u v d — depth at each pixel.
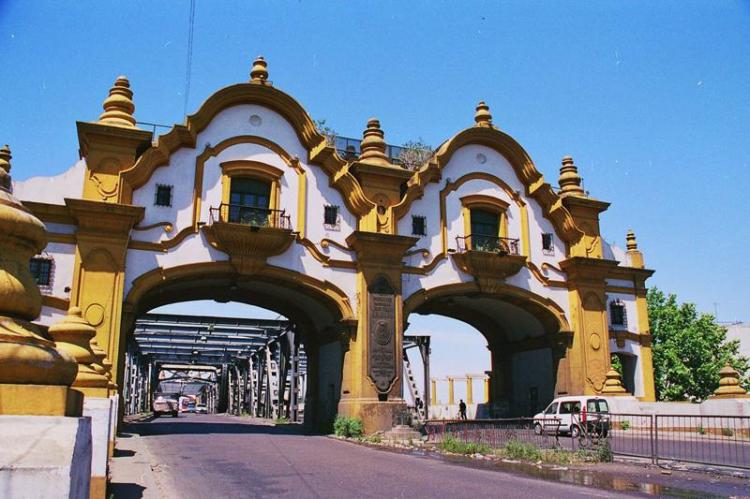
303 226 25.91
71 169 23.33
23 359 3.45
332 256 26.12
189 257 23.97
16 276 3.79
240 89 25.91
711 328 43.34
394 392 25.05
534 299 29.50
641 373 31.77
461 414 42.53
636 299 32.69
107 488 10.17
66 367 3.74
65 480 2.90
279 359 46.41
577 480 12.66
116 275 22.30
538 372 32.19
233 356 61.19
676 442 21.11
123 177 23.38
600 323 30.09
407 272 27.38
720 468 14.49
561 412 24.67
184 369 80.50
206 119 25.38
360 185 27.30
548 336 30.88
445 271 28.22
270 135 26.41
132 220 22.77
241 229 23.92
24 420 3.21
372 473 13.57
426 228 28.30
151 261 23.39
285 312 30.48
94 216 22.38
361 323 25.28
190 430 26.83
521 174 30.77
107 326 21.83
